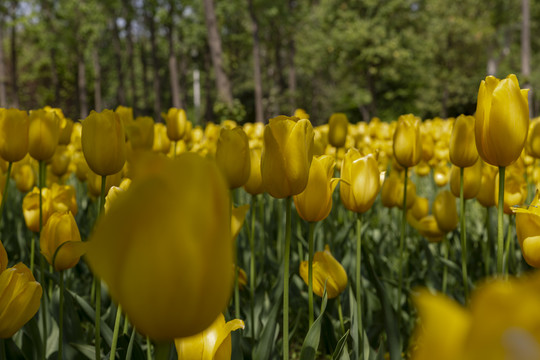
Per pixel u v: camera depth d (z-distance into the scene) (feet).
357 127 22.26
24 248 10.03
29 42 113.70
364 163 5.42
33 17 83.97
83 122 4.91
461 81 105.29
